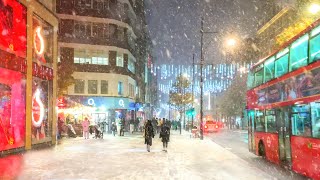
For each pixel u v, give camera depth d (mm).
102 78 51562
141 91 75938
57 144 27703
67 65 42312
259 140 17781
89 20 51188
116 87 52406
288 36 35469
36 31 23453
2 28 18672
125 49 53906
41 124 23938
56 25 26922
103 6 51875
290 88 12891
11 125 19547
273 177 12375
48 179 11430
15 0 20062
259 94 17578
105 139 34938
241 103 75625
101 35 52062
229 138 39531
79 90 50688
